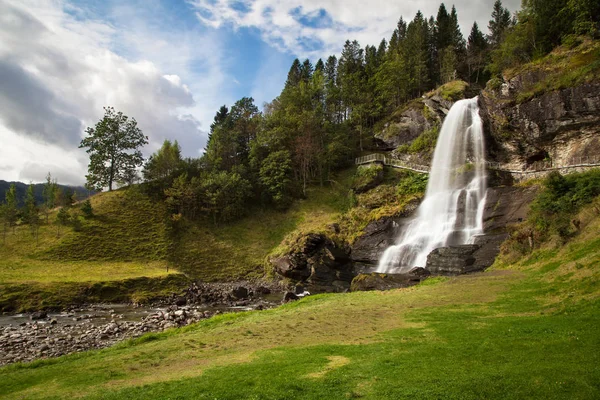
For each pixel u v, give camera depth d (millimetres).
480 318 17562
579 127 50844
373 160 77312
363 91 104875
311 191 80188
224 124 104125
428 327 16938
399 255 50344
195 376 12617
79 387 12742
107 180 81125
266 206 78875
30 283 42281
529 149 58500
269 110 106750
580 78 50281
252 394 10188
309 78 125188
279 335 18578
